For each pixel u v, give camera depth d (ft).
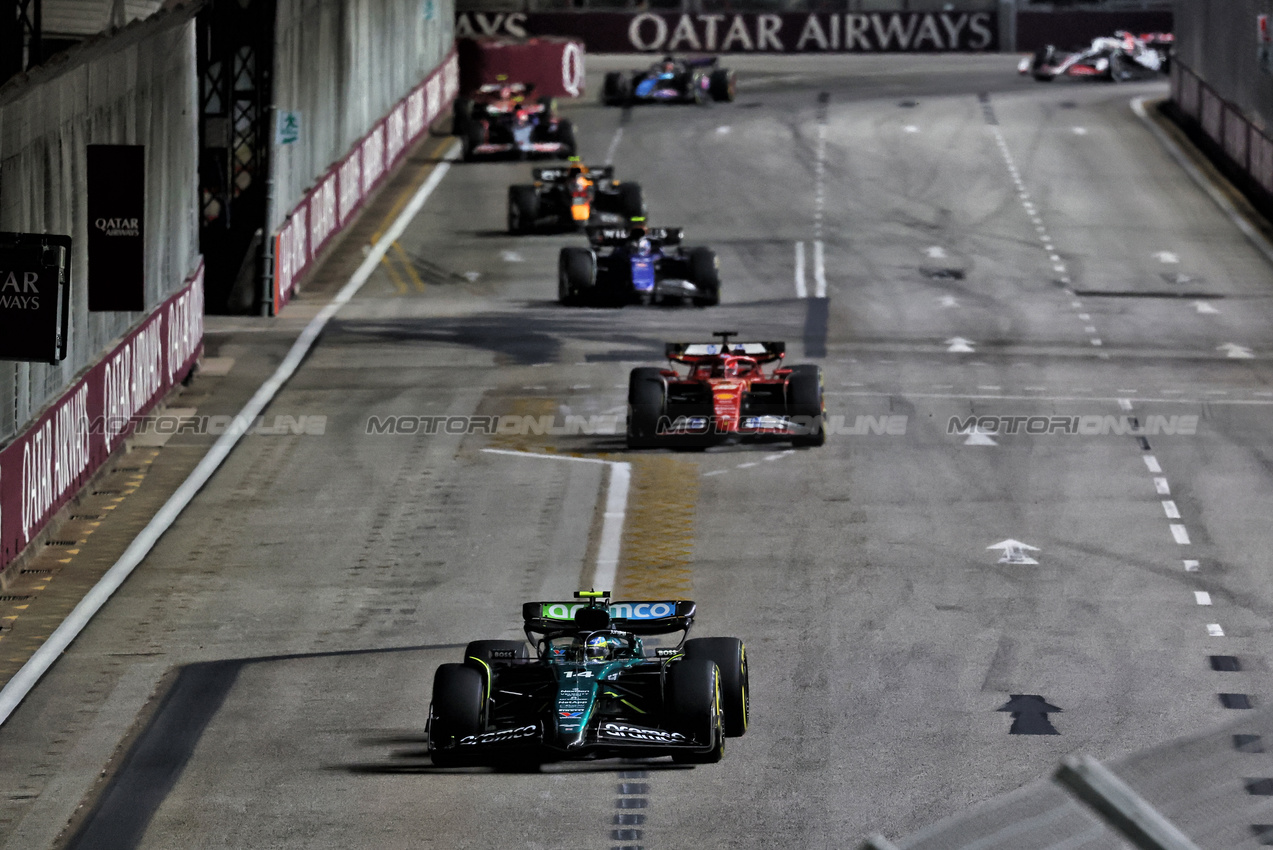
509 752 172.65
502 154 650.84
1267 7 557.74
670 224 534.78
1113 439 307.99
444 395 342.03
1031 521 258.78
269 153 423.23
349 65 542.98
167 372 335.26
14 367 240.53
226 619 219.61
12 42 339.98
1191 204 562.25
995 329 405.59
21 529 240.12
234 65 423.64
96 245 274.16
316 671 200.13
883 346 385.70
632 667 168.04
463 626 215.92
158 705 189.88
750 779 164.66
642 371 302.45
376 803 160.25
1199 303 438.81
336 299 443.73
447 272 476.13
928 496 272.10
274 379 356.79
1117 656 201.16
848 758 170.30
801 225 531.91
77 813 160.76
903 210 551.59
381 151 595.47
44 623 218.38
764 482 280.31
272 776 168.35
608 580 233.35
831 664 199.21
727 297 441.27
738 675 171.01
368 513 266.57
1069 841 58.80
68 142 265.13
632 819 155.53
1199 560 239.09
